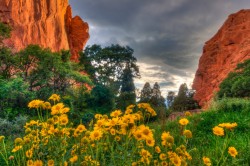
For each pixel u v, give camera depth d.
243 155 4.30
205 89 65.06
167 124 7.39
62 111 2.82
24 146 2.84
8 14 57.00
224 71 57.94
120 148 2.50
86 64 58.19
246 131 6.39
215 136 5.79
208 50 73.50
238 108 9.28
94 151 2.83
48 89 27.41
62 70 30.05
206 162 2.89
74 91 28.73
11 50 31.17
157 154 2.98
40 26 64.25
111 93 30.72
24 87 20.72
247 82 21.59
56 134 2.69
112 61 61.03
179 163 2.44
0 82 20.91
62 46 70.62
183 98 51.66
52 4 68.94
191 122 7.34
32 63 30.16
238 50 60.00
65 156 2.60
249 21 66.19
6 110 17.14
